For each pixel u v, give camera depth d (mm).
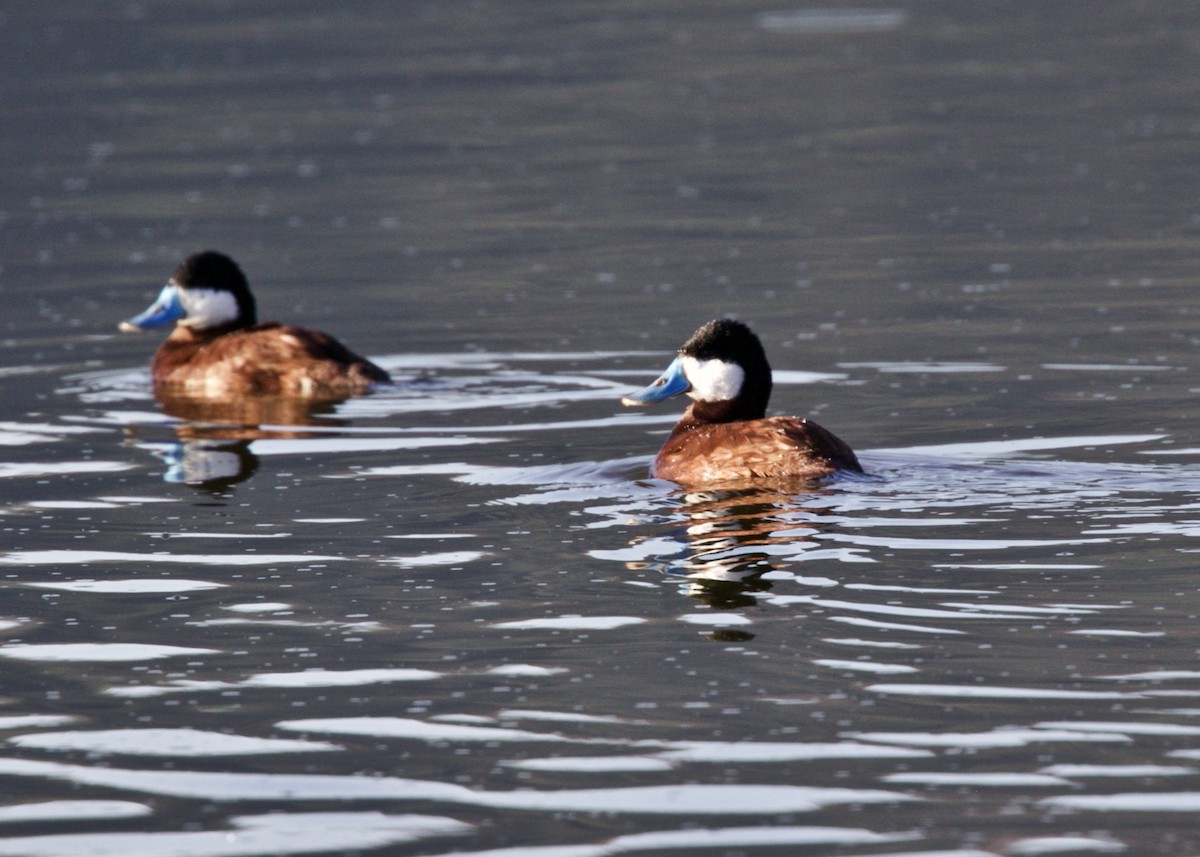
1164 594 9680
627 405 14938
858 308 21031
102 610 10195
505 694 8633
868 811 7230
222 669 9133
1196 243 24891
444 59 49125
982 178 31516
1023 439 14219
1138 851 6805
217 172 33938
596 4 60906
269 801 7504
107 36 53094
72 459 14344
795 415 15531
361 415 15938
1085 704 8203
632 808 7336
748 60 48656
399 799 7496
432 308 21891
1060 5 59438
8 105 42219
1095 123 37562
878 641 9102
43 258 26031
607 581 10305
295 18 56938
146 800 7547
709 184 31609
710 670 8812
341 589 10430
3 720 8492
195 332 18656
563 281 23531
